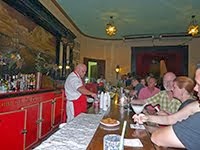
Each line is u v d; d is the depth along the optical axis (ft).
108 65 34.65
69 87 12.30
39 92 13.19
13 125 10.03
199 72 4.34
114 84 34.53
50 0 17.98
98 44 33.96
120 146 4.15
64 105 18.47
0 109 8.96
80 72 12.51
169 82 10.02
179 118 6.35
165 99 10.28
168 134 3.90
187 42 31.68
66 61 22.76
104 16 23.29
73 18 24.27
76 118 7.79
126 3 19.26
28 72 14.15
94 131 6.04
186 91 7.34
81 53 30.94
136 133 6.02
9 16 11.70
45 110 14.29
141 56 33.71
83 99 12.25
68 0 18.75
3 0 11.06
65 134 5.66
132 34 31.65
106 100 10.01
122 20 24.61
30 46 14.38
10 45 11.85
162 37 31.99
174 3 18.93
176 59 32.12
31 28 14.49
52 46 18.74
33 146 12.41
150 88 13.91
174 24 25.81
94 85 24.17
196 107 6.18
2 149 9.17
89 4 19.71
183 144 3.76
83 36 31.55
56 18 18.78
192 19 23.52
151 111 9.98
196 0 18.07
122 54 34.55
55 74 19.29
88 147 4.71
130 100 10.80
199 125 3.67
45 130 14.35
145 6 19.90
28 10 13.66
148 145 4.99
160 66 32.73
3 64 11.21
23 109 11.00
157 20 24.27
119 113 9.06
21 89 12.41
